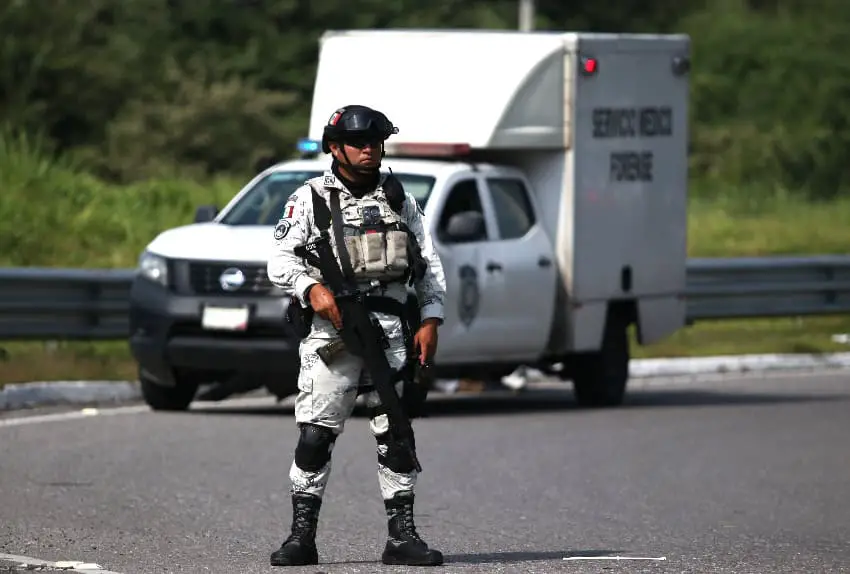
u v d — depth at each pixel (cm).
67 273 5441
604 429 4800
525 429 4738
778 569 2706
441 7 14725
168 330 4631
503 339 5112
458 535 3036
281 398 4800
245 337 4578
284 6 13262
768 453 4372
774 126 15512
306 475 2531
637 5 17000
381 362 2430
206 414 4803
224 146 11306
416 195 4966
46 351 5625
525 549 2873
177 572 2525
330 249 2427
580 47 5353
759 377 6744
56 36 11119
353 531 3017
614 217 5534
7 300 5328
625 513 3362
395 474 2558
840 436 4762
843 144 15150
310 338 2469
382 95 5356
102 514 3141
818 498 3638
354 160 2427
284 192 5000
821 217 12006
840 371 7069
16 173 8419
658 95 5706
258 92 12012
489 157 5472
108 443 4100
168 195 8781
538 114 5297
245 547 2802
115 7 12262
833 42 16650
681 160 5812
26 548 2750
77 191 8412
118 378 5297
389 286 2453
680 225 5822
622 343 5641
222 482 3578
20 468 3681
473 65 5288
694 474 3966
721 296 7244
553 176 5400
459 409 5388
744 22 16912
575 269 5378
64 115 10856
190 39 12800
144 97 11388
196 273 4647
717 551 2897
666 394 6072
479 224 4881
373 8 13938
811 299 7575
